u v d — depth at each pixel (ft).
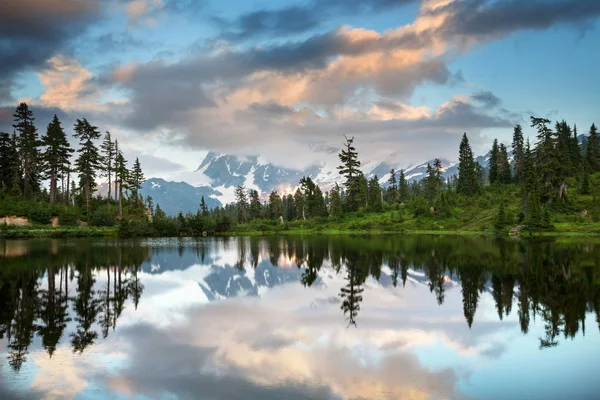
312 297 92.79
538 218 300.40
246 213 645.10
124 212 397.60
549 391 44.06
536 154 407.85
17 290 101.04
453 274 120.67
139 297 93.61
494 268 130.93
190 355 54.85
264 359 53.36
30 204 333.21
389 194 595.88
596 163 488.85
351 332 65.46
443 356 54.39
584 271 121.70
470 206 409.90
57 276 122.21
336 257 171.83
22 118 362.94
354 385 45.24
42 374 48.60
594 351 56.03
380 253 182.91
